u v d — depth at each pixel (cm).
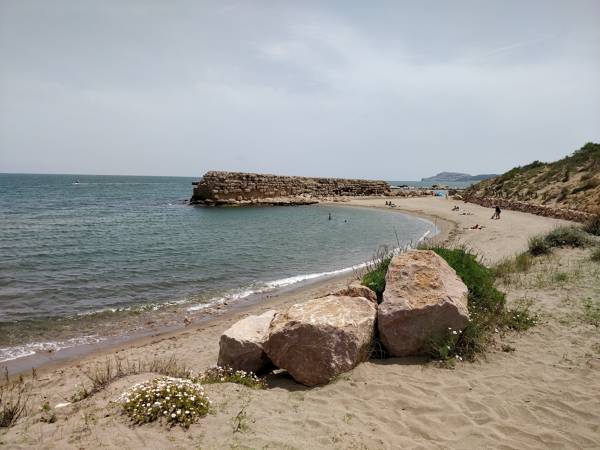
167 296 1266
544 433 398
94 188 9406
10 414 468
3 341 898
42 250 1964
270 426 407
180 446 357
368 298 651
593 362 554
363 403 462
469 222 3006
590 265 1105
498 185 4481
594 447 377
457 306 578
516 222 2670
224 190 5138
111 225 3038
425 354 585
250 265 1734
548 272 1075
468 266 790
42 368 763
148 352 823
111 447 354
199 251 2020
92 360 793
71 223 3109
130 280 1436
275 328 570
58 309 1119
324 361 532
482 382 504
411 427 412
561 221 2488
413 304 585
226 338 605
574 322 712
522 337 655
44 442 368
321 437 388
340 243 2347
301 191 6103
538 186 3519
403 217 3812
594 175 2873
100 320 1045
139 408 412
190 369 696
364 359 573
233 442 367
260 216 3919
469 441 388
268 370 617
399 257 688
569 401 456
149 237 2456
